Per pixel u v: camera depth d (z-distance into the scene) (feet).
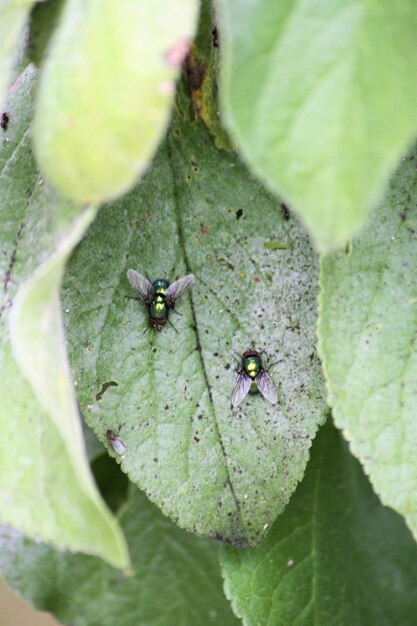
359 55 0.96
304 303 1.13
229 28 0.97
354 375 1.06
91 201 0.96
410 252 1.08
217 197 1.14
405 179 1.09
